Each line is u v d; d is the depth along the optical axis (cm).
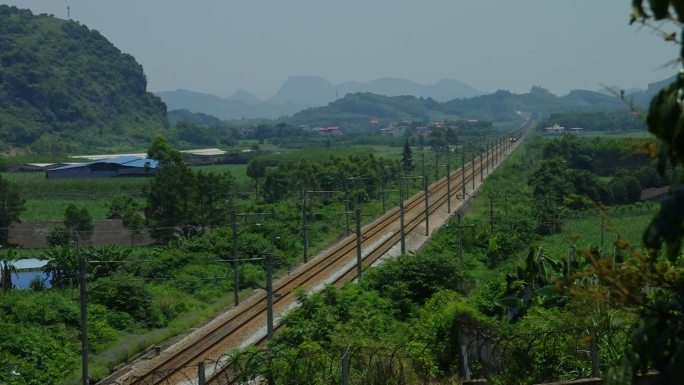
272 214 7312
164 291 4862
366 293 3534
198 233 6912
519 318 2338
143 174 12600
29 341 3472
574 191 8625
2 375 3091
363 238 6494
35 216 9006
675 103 541
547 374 1653
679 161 556
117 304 4403
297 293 3266
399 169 10350
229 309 4534
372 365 2034
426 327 2469
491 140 17025
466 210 8000
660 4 514
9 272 5266
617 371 596
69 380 3256
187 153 17075
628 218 7525
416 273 3909
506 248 6031
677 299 607
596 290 770
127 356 3619
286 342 2841
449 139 19712
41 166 14638
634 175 9388
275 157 15650
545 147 11256
